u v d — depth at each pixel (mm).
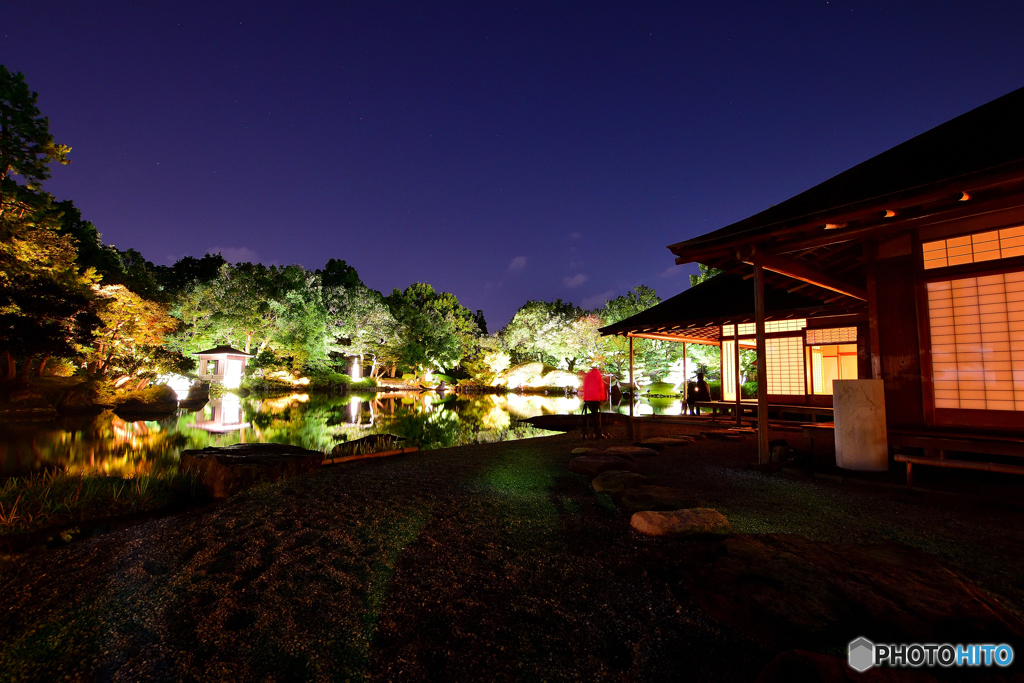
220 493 5922
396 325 44719
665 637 2410
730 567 2957
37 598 3162
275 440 12133
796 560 2963
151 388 23047
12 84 16297
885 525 3752
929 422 5555
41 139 17141
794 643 2260
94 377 20766
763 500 4500
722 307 12047
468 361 46406
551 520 4215
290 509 4793
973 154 4473
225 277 36656
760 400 6051
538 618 2645
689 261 6574
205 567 3496
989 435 5031
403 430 14156
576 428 12719
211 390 28484
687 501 4379
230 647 2496
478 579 3129
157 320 23391
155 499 5613
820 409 12047
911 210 4711
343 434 13352
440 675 2203
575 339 37906
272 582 3205
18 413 16062
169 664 2367
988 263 5234
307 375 39250
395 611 2779
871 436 5441
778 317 11492
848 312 10445
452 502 4852
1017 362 5051
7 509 5086
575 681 2131
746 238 5648
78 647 2559
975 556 3152
